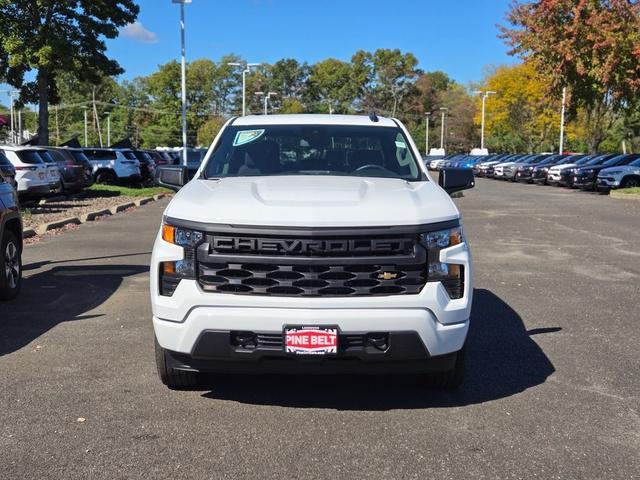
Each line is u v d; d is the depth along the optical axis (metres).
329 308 3.84
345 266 3.87
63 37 26.73
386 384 4.81
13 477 3.39
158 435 3.89
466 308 4.06
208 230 3.91
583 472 3.50
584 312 6.95
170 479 3.38
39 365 5.11
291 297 3.86
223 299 3.88
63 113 120.56
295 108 114.69
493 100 71.62
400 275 3.92
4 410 4.23
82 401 4.40
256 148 5.35
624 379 4.93
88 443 3.78
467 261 4.10
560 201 22.75
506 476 3.45
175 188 5.41
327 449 3.74
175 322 3.99
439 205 4.18
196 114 119.44
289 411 4.29
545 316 6.77
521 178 37.72
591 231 13.94
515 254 10.77
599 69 25.08
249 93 122.19
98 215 16.53
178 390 4.62
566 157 37.28
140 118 123.31
